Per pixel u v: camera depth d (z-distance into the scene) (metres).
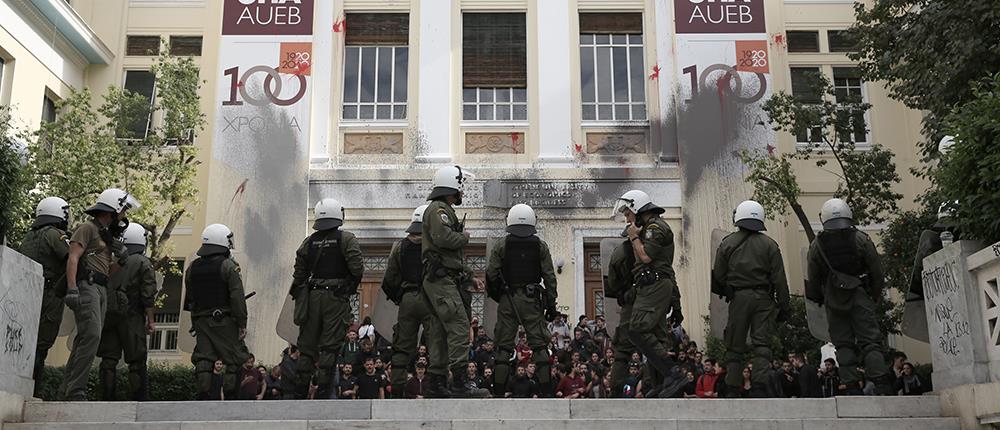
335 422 7.46
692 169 21.59
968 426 7.49
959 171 8.12
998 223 7.66
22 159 9.27
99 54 24.39
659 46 22.78
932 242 9.22
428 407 7.77
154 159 22.22
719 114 21.86
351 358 15.20
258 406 7.86
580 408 7.78
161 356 22.58
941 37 15.11
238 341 10.24
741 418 7.77
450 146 22.55
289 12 22.66
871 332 9.29
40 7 21.72
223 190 21.58
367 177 22.11
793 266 22.70
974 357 7.72
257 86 22.22
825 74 24.31
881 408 7.89
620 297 9.88
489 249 11.39
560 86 22.86
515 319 10.20
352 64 23.45
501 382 10.13
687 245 21.20
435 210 9.30
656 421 7.39
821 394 14.36
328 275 9.94
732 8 22.48
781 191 20.12
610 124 22.80
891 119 23.84
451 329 9.19
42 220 9.70
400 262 9.90
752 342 9.47
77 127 19.92
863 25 18.88
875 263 9.43
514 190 22.06
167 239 20.97
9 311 8.00
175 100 21.06
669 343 9.72
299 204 21.61
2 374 7.81
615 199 21.94
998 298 7.55
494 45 23.44
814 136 21.83
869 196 20.44
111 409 7.90
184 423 7.45
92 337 9.10
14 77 21.12
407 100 23.03
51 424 7.52
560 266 21.61
